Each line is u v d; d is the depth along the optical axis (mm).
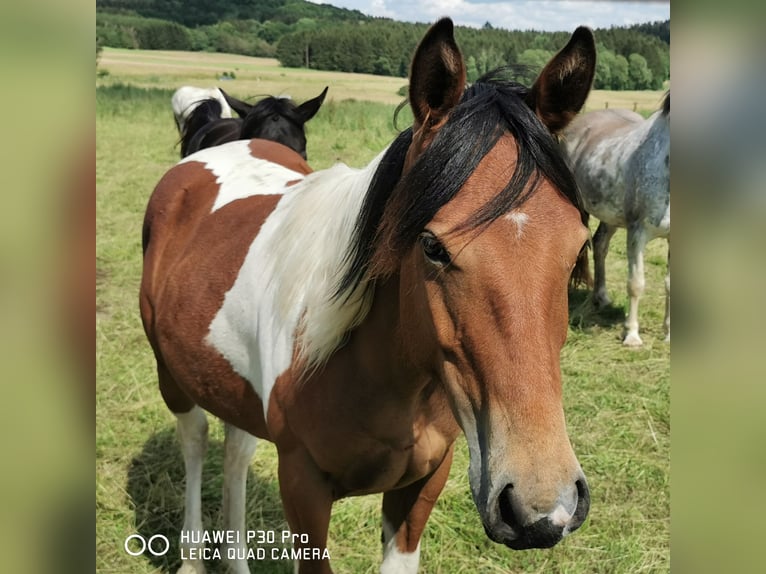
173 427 3650
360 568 2721
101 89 18406
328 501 1866
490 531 1252
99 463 3346
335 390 1731
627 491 3250
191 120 5980
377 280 1646
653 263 6590
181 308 2330
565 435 1240
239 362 2139
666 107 4699
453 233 1274
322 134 12211
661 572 2725
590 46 1427
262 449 3482
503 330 1245
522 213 1274
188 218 2605
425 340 1449
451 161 1314
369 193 1649
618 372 4504
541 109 1481
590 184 5371
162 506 3094
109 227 6844
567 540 2895
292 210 2070
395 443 1741
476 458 1312
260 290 2051
